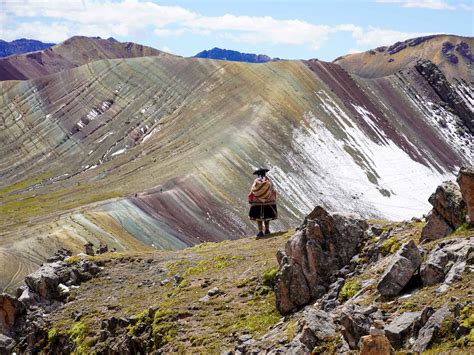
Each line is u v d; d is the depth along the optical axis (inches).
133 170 5191.9
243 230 3993.6
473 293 518.6
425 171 6624.0
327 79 7603.4
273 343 625.9
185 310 837.2
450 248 618.5
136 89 7544.3
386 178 6043.3
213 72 7416.3
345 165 5885.8
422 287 600.1
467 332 467.8
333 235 804.6
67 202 4180.6
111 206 3597.4
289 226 4318.4
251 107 6299.2
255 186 1215.6
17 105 7746.1
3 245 2864.2
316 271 767.7
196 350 718.5
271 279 858.8
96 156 6215.6
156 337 792.9
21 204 4352.9
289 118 6200.8
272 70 7263.8
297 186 5118.1
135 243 3198.8
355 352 518.0
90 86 7785.4
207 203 4148.6
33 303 1063.0
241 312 800.9
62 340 935.0
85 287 1086.4
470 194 665.6
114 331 881.5
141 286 1034.1
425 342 488.1
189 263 1084.5
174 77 7613.2
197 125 6259.8
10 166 6363.2
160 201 3900.1
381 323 540.1
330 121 6505.9
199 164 4805.6
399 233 783.1
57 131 6948.8
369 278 690.8
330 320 594.2
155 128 6565.0
